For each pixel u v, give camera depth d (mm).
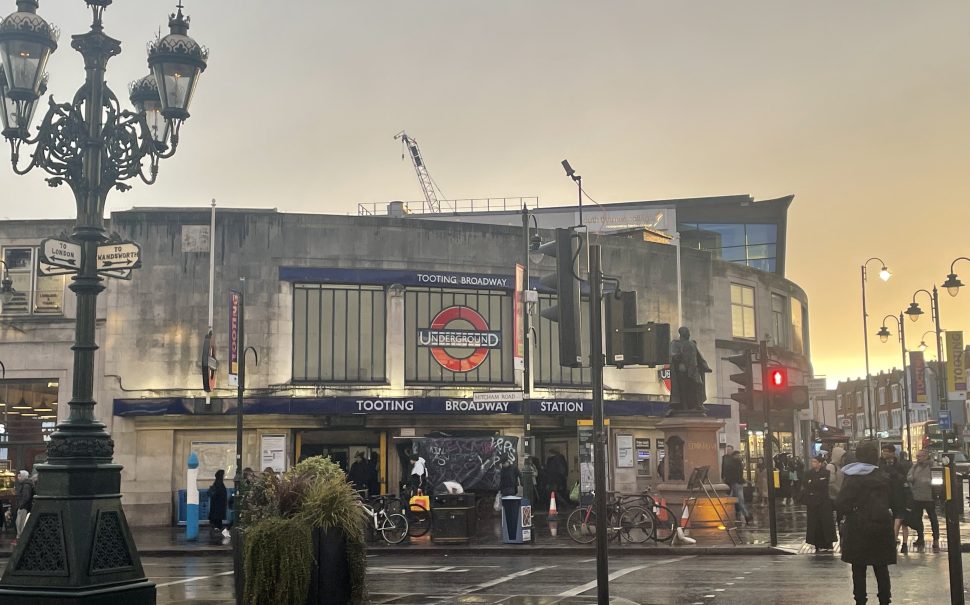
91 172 11219
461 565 18391
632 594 13734
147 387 30391
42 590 10109
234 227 31406
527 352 27672
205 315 30828
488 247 33781
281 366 31000
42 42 11000
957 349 51844
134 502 29766
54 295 30859
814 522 19469
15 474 29562
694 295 39375
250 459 30453
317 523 9445
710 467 24469
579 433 30312
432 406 31391
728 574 15969
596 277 11211
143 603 10656
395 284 32188
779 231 63281
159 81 11531
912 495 19766
